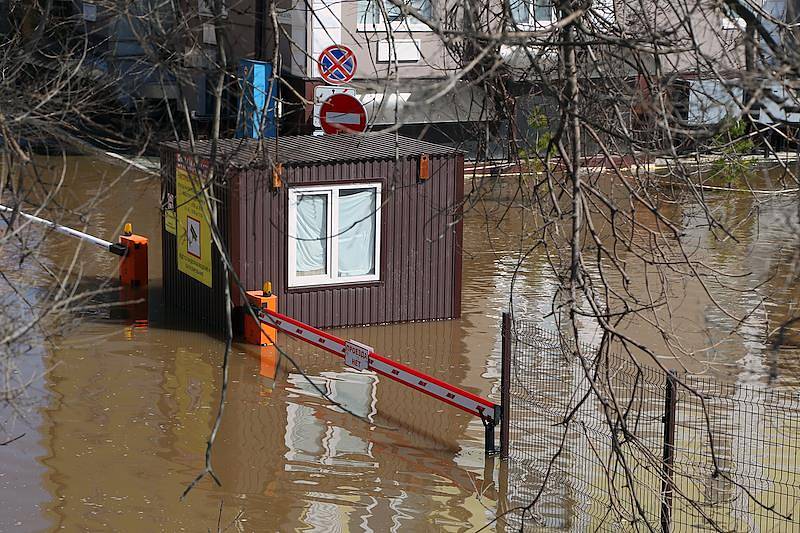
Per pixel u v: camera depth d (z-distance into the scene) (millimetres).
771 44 5789
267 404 13438
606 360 6324
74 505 10703
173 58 6355
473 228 21312
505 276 18859
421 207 16500
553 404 12602
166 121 14891
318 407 13383
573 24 6113
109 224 21266
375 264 16406
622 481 11078
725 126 5652
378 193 16266
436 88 5000
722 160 7641
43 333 6961
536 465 11609
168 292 17172
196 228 16266
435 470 11695
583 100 6781
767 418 12469
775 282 17922
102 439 12203
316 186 15859
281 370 14578
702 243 19812
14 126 7191
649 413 12523
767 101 5527
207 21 6488
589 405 12500
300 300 16047
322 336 14281
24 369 14039
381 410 13359
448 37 5914
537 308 17203
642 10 6785
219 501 10883
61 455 11758
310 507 10828
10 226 6645
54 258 18812
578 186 5781
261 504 10844
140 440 12234
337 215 16062
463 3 6465
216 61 6281
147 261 18016
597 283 17453
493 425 11914
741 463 11211
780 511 10227
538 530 10336
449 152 16484
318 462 11836
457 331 16359
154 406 13195
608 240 19547
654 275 18094
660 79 5977
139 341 15391
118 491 11008
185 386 13875
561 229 7598
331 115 13398
